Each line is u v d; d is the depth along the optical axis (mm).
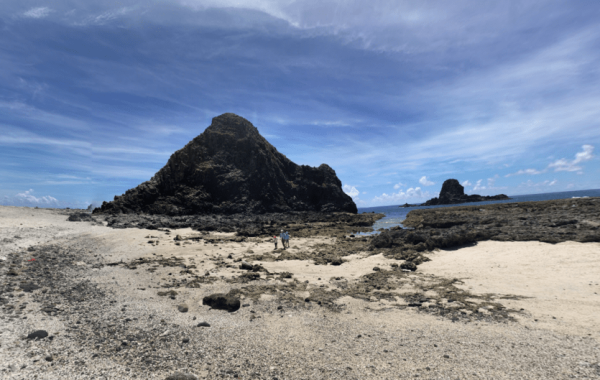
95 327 8172
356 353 6988
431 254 19656
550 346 6980
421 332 8227
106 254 20812
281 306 10734
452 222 30188
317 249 24297
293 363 6504
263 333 8266
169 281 14078
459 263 16844
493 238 21359
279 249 24547
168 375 5871
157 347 7164
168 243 25906
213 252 22750
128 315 9336
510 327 8312
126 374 5812
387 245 23047
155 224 41875
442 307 10367
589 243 17500
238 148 74188
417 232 24969
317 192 84812
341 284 13969
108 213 57188
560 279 12547
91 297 10953
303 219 59156
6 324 7719
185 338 7746
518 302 10367
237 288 12992
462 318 9242
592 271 13078
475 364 6273
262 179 73625
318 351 7121
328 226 45406
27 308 9172
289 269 17266
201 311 10148
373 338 7875
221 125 77250
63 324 8156
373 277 15039
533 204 49969
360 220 55688
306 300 11430
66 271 14953
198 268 17156
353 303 11117
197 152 71312
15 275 13195
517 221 27641
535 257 16219
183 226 40562
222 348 7242
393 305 10852
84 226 34969
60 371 5730
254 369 6234
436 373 5961
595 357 6297
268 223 49875
